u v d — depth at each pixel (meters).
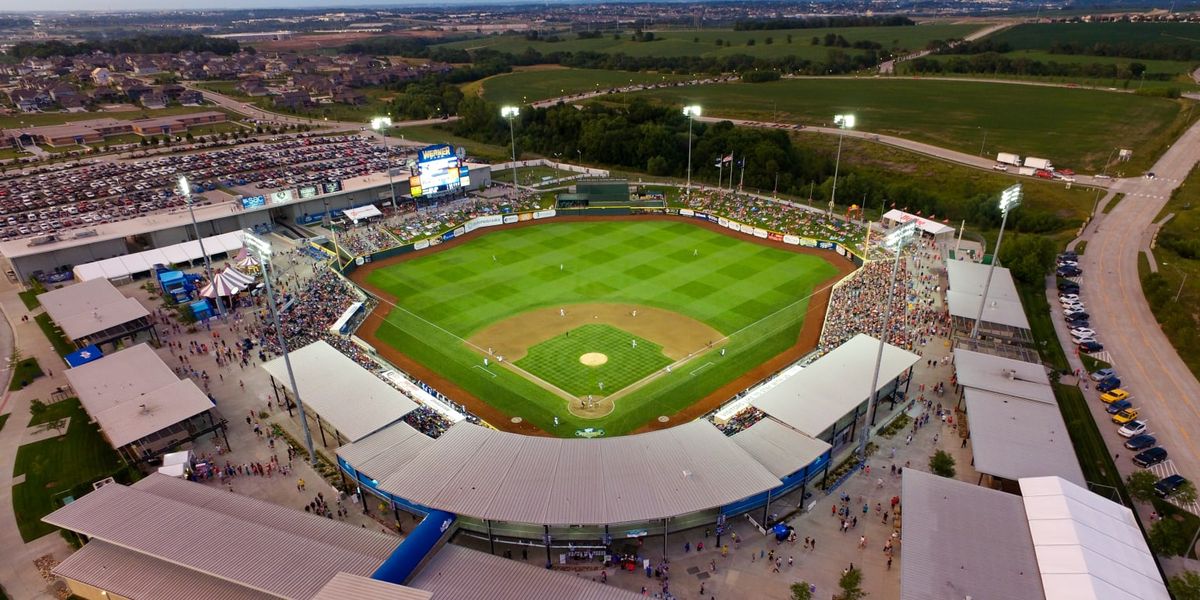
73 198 155.88
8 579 53.00
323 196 145.88
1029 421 65.56
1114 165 172.38
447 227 139.00
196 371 83.69
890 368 73.06
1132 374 80.62
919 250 121.75
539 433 70.94
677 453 57.66
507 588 46.22
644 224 142.88
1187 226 126.94
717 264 119.25
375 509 60.09
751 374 82.06
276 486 62.88
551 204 155.12
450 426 68.38
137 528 52.44
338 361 76.38
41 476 65.12
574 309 101.12
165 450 67.56
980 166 177.38
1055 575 46.41
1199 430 69.56
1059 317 96.25
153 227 128.75
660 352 87.69
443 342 91.69
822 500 60.09
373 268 120.62
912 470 58.09
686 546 54.38
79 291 100.31
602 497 52.62
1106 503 53.25
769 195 166.88
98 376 76.81
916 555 49.09
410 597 42.16
